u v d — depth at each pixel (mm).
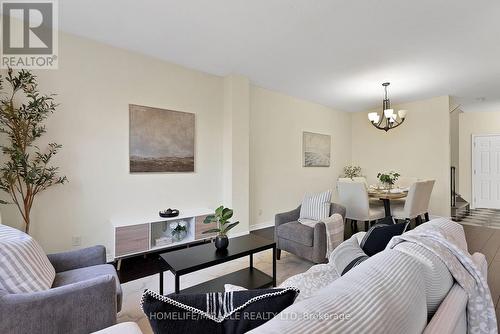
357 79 3898
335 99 5094
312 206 3043
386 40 2705
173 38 2713
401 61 3225
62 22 2424
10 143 2314
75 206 2662
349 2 2088
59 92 2557
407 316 653
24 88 2291
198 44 2842
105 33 2619
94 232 2773
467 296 966
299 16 2291
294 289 727
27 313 1141
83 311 1255
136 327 1013
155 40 2758
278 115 4645
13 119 2205
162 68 3250
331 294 663
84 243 2711
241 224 3811
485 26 2412
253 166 4281
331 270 1580
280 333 508
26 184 2318
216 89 3797
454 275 975
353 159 6238
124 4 2143
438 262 955
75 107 2646
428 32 2535
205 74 3672
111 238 2850
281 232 2857
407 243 1053
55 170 2531
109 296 1322
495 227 4238
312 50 2959
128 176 3000
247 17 2318
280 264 2768
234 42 2789
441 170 4828
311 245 2566
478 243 3404
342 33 2578
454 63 3268
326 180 5633
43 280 1355
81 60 2678
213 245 2193
